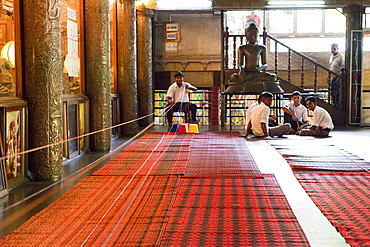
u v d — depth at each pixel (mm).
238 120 15414
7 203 4746
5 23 5398
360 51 13875
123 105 11305
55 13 5750
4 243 3469
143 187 5289
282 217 4082
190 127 11523
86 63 8367
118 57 11258
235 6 13367
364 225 3875
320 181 5586
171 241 3490
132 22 11227
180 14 15195
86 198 4805
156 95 15445
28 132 5797
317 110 10703
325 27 16219
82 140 8125
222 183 5469
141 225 3879
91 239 3543
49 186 5512
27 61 5719
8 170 5402
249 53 12914
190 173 6059
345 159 7133
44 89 5734
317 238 3609
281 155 7621
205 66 15305
